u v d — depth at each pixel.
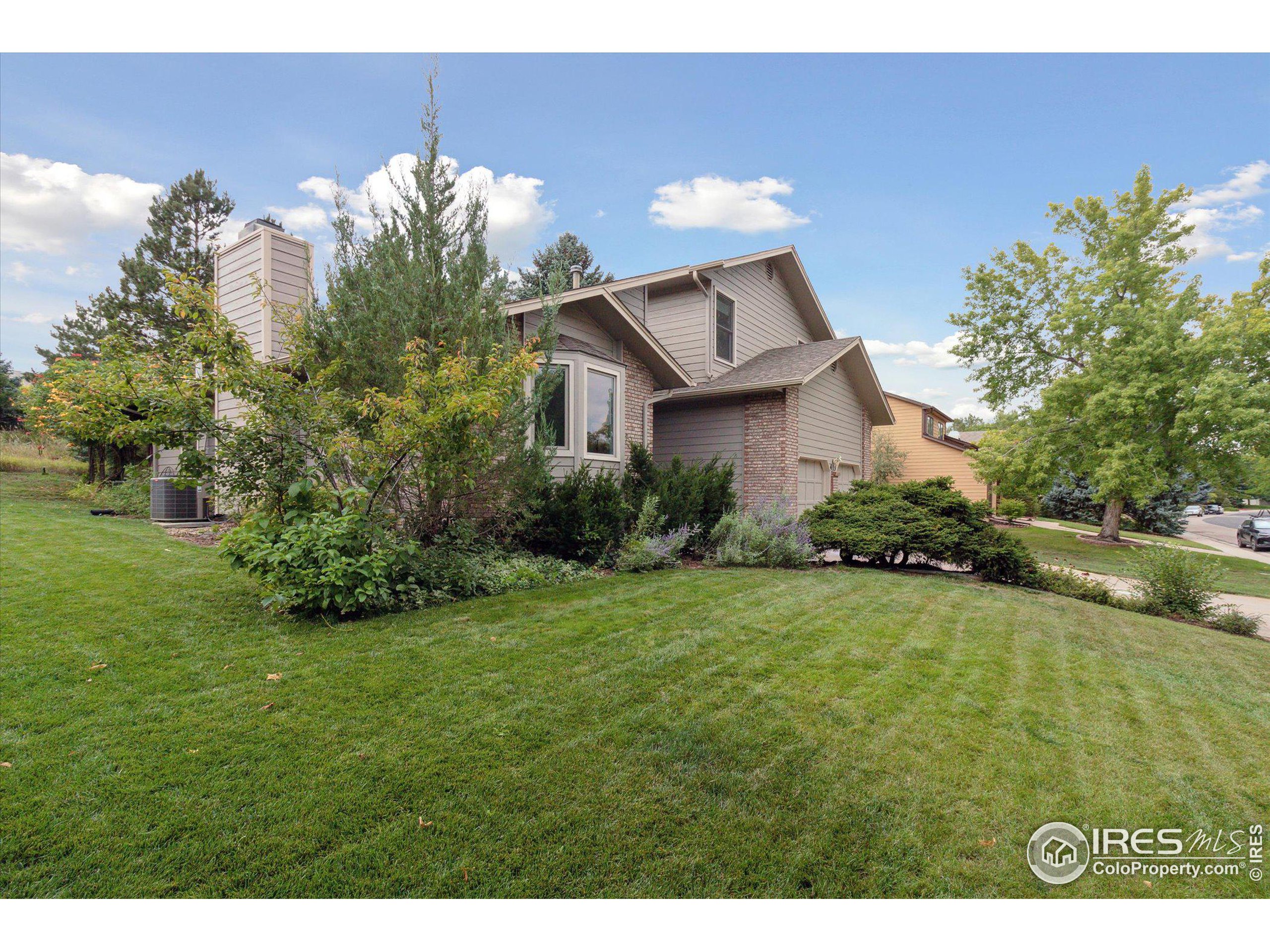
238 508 9.48
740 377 13.48
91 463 17.56
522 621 5.64
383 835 2.43
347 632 5.04
